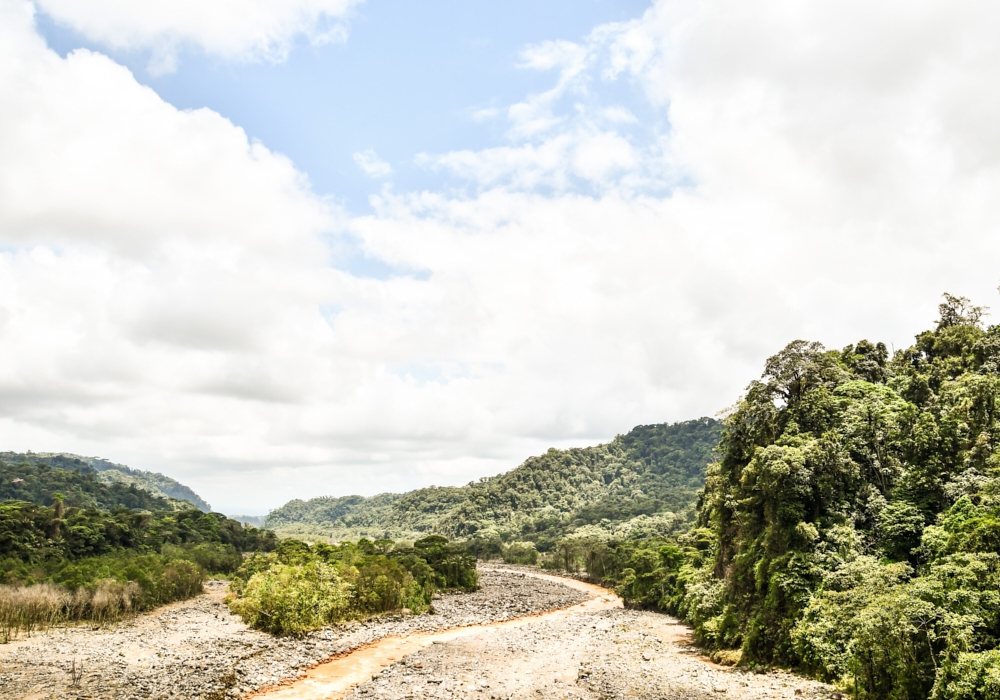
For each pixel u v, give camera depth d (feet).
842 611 123.65
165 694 117.29
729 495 201.46
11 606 191.72
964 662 90.99
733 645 158.71
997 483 125.59
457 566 346.95
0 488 587.68
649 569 295.48
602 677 136.77
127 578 239.50
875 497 155.94
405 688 131.03
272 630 186.91
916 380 220.43
